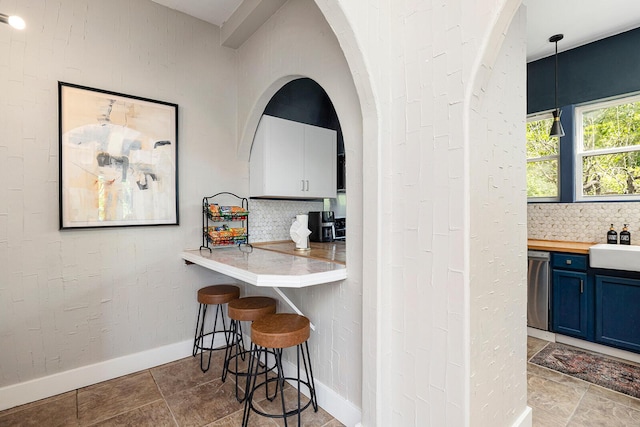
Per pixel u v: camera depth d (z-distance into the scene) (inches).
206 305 100.7
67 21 80.6
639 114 112.5
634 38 108.4
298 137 114.6
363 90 56.5
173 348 98.5
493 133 55.6
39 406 74.9
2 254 73.5
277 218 122.9
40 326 78.1
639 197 113.0
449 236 48.6
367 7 53.9
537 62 131.8
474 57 45.6
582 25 106.3
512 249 61.7
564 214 126.2
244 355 98.9
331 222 123.6
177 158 98.0
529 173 138.9
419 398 52.7
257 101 99.8
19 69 74.8
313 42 75.9
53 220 79.4
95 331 85.7
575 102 122.0
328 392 73.6
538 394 81.5
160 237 96.0
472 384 48.1
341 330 70.5
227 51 109.2
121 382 85.9
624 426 69.2
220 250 102.0
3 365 73.9
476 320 49.3
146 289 93.7
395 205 56.1
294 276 61.7
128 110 89.0
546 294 114.8
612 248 101.1
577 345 109.7
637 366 96.0
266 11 89.0
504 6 42.9
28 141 75.9
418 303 52.7
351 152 66.5
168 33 97.0
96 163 84.4
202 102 103.9
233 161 111.0
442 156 49.4
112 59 87.2
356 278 66.6
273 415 68.1
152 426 68.4
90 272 84.7
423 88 51.9
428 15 51.4
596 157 122.1
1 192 73.3
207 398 78.7
